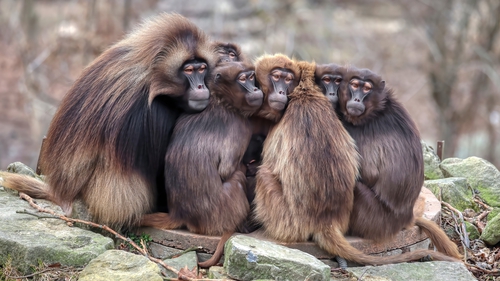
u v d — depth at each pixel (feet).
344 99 31.14
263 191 30.48
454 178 42.01
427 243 34.09
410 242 32.76
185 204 30.66
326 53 95.45
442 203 38.83
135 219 31.55
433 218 34.65
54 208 34.12
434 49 92.58
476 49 88.94
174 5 89.97
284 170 29.84
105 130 30.63
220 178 30.30
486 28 91.71
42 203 34.68
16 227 30.94
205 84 31.35
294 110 30.42
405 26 104.47
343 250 30.12
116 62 31.81
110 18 89.04
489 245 36.09
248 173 32.83
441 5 92.84
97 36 88.17
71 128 31.81
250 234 31.27
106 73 31.71
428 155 44.73
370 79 30.68
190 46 30.91
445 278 29.53
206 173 30.04
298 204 29.73
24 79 92.58
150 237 32.01
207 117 30.66
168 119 31.40
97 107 31.14
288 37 93.25
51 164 32.73
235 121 30.68
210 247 30.89
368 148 30.89
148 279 27.20
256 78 31.24
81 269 28.94
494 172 43.06
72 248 29.63
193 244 31.04
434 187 40.34
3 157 87.56
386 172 30.48
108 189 30.81
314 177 29.45
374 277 29.35
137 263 28.09
